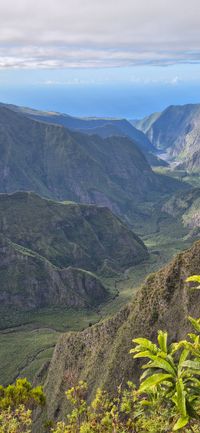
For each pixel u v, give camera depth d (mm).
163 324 71625
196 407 12750
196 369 12664
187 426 14164
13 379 132500
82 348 87000
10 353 152875
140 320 75125
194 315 67000
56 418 71438
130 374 64938
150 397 14758
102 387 66625
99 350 80375
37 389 40781
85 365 81562
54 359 94562
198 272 73188
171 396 13000
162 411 14414
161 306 74438
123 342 72938
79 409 18484
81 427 16734
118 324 82750
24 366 140375
